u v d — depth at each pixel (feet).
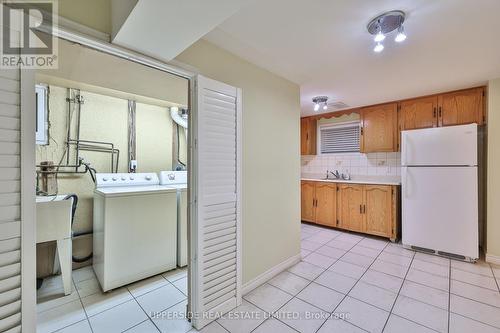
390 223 11.07
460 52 6.42
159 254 7.75
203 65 5.69
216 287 5.66
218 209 5.69
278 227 8.04
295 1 4.40
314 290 6.89
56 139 8.13
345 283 7.27
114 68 5.82
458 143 8.89
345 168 14.23
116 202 6.84
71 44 4.40
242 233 6.71
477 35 5.55
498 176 8.52
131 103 9.75
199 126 5.31
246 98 6.86
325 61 6.97
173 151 10.97
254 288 7.02
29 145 3.33
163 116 10.69
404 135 10.08
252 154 7.06
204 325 5.38
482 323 5.39
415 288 6.93
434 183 9.36
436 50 6.30
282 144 8.23
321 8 4.61
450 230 9.03
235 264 6.12
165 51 4.44
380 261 8.89
